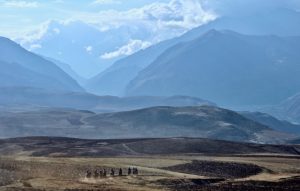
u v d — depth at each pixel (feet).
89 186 637.71
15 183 649.61
